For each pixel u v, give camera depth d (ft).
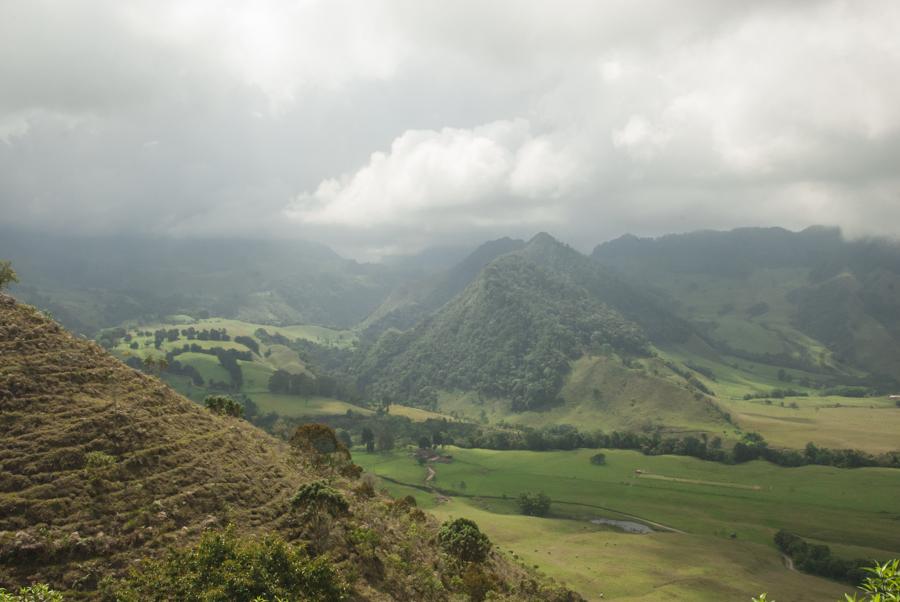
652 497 608.60
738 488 638.94
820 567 411.75
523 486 645.10
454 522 233.35
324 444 254.88
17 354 165.78
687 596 333.62
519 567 305.32
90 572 112.98
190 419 186.39
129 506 133.80
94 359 184.34
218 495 153.48
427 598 158.20
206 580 109.81
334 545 152.87
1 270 195.21
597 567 378.53
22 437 138.82
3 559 108.47
